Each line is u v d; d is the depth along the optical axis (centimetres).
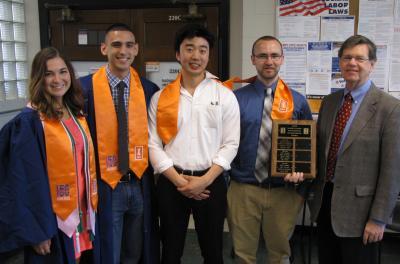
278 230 191
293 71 273
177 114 172
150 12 333
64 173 159
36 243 150
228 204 199
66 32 345
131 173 184
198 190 168
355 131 160
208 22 326
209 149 172
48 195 155
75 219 164
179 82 178
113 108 181
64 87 160
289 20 268
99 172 179
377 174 158
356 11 261
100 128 178
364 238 160
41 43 344
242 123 189
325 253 182
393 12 258
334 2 261
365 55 157
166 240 180
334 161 169
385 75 265
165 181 178
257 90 192
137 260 199
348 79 161
